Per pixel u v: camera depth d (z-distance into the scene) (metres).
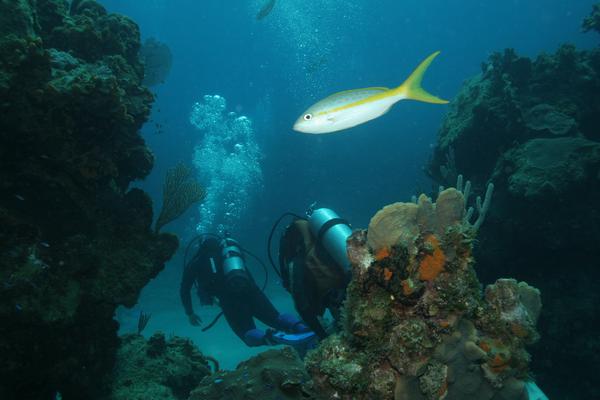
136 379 3.99
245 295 6.75
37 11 4.06
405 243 1.72
